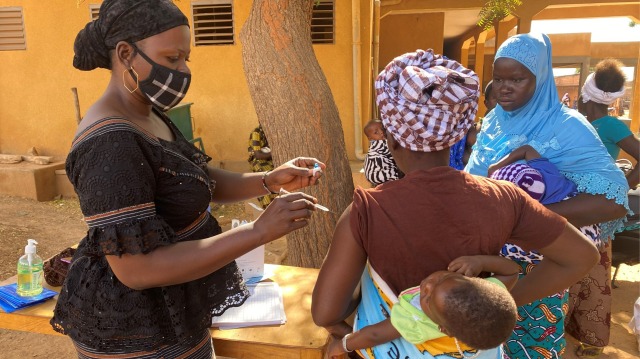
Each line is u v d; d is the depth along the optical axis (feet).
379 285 4.33
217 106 25.36
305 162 6.59
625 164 14.56
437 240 4.02
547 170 6.78
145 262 4.34
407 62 4.35
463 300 3.54
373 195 4.17
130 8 4.48
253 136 17.66
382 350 4.52
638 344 11.05
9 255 17.48
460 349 4.15
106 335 4.87
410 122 4.11
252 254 7.84
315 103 9.95
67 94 26.22
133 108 4.99
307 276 8.11
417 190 4.10
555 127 7.16
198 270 4.39
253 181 6.57
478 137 8.70
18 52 25.98
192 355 5.41
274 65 9.89
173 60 4.75
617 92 10.77
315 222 10.21
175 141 5.37
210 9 24.58
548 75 7.42
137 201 4.31
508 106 7.52
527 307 6.97
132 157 4.33
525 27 31.30
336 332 5.07
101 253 4.31
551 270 4.67
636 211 13.07
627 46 60.70
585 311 10.25
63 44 25.72
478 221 4.01
